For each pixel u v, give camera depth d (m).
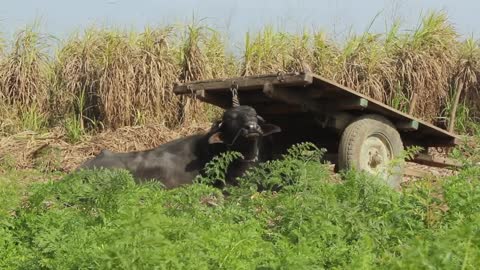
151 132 14.37
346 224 6.03
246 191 7.18
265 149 10.14
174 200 6.54
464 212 6.19
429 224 6.32
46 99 15.62
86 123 15.53
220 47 16.16
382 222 6.13
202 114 15.27
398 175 10.29
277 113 10.53
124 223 4.59
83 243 5.51
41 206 6.83
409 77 15.73
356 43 16.05
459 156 7.98
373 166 10.23
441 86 15.95
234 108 9.70
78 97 15.50
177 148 10.05
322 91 9.82
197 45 15.70
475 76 16.02
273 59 15.98
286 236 5.82
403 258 4.11
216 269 4.84
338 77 15.65
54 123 15.50
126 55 15.29
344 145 10.05
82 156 13.58
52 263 5.35
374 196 6.62
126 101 15.11
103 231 5.54
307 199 6.25
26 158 13.34
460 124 15.75
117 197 6.50
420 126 10.99
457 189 6.48
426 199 6.66
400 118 10.70
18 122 15.24
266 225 6.42
